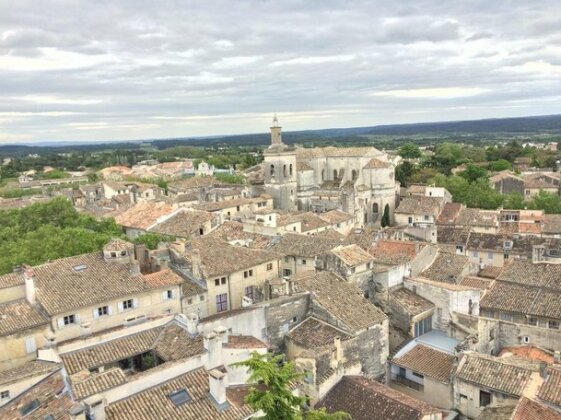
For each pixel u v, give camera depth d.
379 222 137.75
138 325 47.38
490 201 140.88
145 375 38.97
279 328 53.62
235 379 43.31
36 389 39.16
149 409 37.31
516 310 60.97
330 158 149.50
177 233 92.69
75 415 33.16
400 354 55.19
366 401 44.50
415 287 62.03
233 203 126.44
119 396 37.62
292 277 60.38
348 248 64.81
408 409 42.41
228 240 82.94
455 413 47.28
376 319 53.91
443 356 53.50
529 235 99.56
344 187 139.38
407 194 154.12
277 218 102.00
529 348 55.09
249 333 51.09
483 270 82.88
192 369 41.56
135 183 189.50
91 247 72.69
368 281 62.41
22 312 47.41
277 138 140.25
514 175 182.50
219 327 45.69
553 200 134.25
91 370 42.59
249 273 64.00
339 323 52.69
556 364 45.50
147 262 63.00
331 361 47.50
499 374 45.28
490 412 42.62
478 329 56.00
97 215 122.50
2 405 38.19
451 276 70.69
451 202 139.25
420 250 72.69
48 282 50.81
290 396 29.25
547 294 62.47
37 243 74.38
